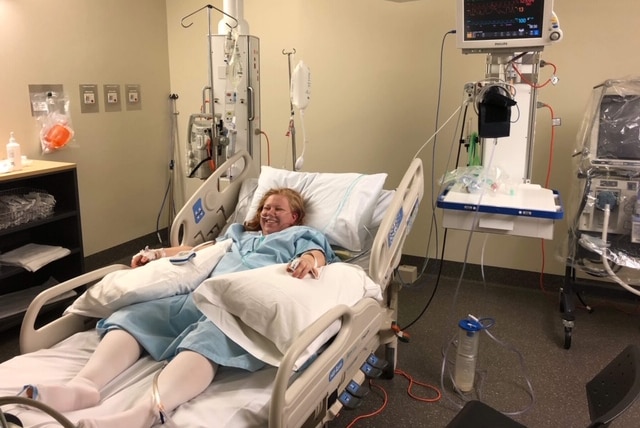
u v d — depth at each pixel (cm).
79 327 176
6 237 261
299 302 139
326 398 141
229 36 252
